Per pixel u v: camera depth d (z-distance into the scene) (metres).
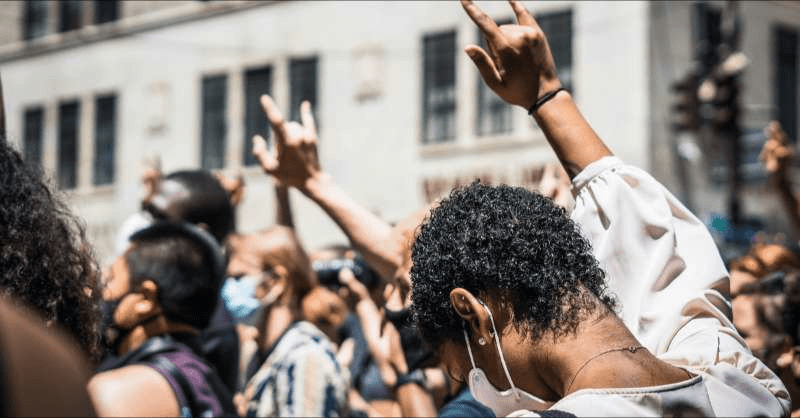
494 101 14.18
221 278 2.53
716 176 15.46
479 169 14.12
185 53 15.31
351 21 13.53
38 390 1.00
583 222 2.01
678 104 13.33
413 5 13.20
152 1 15.23
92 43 15.42
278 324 3.09
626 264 1.95
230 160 15.38
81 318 1.59
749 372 1.78
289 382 2.87
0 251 1.47
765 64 17.50
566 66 12.83
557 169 2.88
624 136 13.32
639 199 1.97
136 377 2.17
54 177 1.66
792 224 4.73
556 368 1.59
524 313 1.62
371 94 14.14
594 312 1.62
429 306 1.71
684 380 1.58
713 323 1.87
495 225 1.66
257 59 14.44
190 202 3.29
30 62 14.82
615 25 12.92
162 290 2.40
